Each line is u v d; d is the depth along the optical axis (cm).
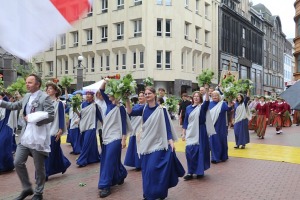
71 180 780
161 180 577
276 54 7969
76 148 1144
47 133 603
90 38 4153
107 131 676
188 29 3928
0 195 657
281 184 746
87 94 966
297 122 2578
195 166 793
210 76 824
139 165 894
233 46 5238
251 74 6197
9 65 2255
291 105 402
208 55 4391
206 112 813
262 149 1259
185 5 3819
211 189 704
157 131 597
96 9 4019
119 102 682
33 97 596
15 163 596
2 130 854
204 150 809
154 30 3609
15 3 224
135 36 3700
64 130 769
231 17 5122
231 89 1014
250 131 1986
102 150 680
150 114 602
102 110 993
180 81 3684
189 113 806
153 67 3609
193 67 4078
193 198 640
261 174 845
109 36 3906
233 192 682
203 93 823
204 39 4259
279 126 1873
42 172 608
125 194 666
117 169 693
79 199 633
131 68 3731
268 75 7356
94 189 704
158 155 588
